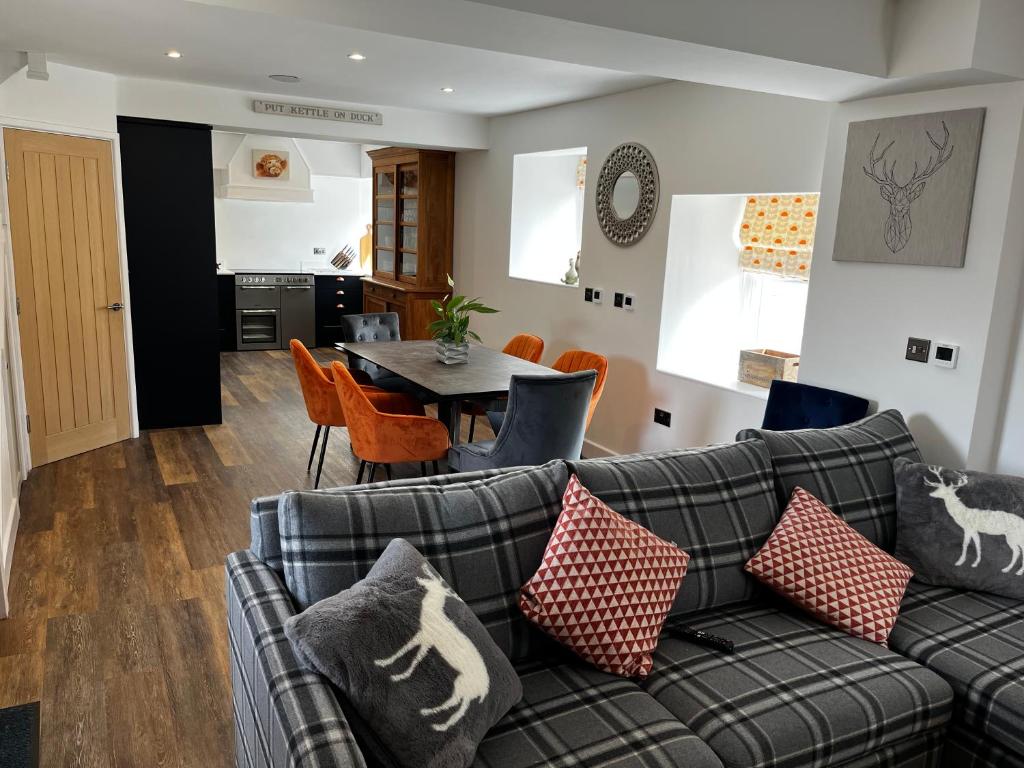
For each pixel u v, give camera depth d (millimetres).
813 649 2082
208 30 3611
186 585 3242
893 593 2268
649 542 2070
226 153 8812
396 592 1631
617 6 2291
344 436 5629
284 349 9047
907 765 1999
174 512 4043
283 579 1913
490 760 1572
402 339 7383
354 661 1463
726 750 1688
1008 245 2752
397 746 1450
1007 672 2018
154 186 5172
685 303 4648
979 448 2947
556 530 2021
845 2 2621
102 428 5102
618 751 1615
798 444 2666
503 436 3439
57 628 2871
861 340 3254
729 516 2375
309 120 5633
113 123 4891
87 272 4848
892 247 3070
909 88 2906
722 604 2316
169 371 5520
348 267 9844
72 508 4055
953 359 2908
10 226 4336
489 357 4754
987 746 1968
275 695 1479
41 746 2246
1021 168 2691
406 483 2133
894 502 2697
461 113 6172
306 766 1294
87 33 3674
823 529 2375
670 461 2406
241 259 9281
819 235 3393
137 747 2260
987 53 2520
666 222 4512
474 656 1636
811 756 1754
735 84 2984
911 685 1952
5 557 3152
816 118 3527
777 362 4172
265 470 4785
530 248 6262
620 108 4848
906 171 2994
